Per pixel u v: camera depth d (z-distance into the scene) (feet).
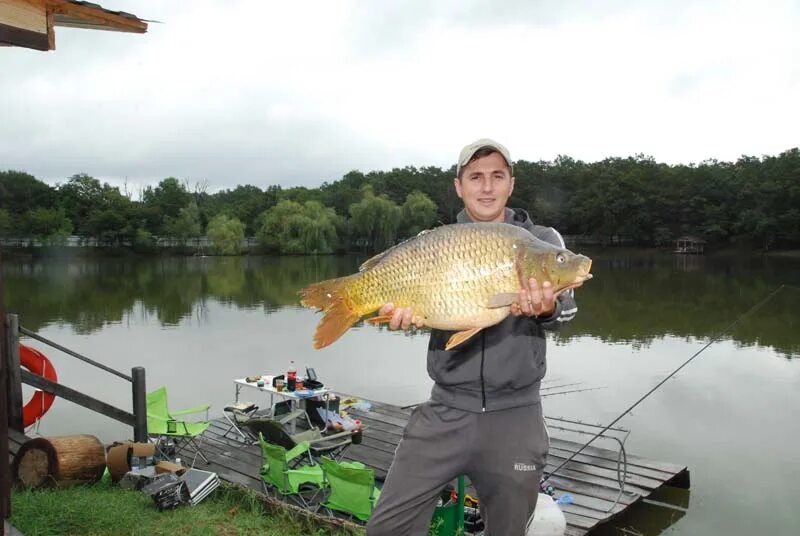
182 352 56.49
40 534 15.69
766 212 193.98
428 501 10.29
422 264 8.87
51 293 102.32
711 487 27.68
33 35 12.32
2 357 12.44
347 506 19.43
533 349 9.94
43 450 20.66
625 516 25.05
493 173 10.62
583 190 230.48
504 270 8.59
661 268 159.53
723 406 39.75
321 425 30.89
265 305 89.04
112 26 14.12
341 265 161.89
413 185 247.50
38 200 214.07
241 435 30.55
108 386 44.29
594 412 38.34
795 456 31.24
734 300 95.45
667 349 59.52
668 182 218.38
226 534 17.38
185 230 195.52
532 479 9.94
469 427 9.92
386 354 56.08
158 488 19.26
